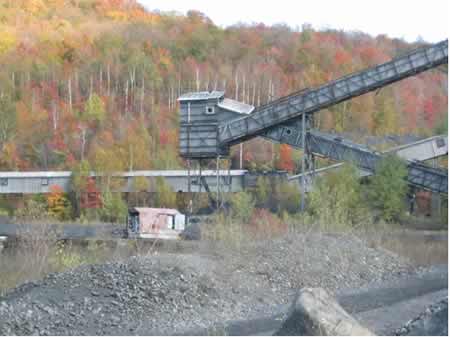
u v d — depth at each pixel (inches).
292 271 994.7
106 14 6284.5
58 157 3506.4
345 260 1097.4
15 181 2583.7
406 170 1915.6
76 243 1464.1
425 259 1245.1
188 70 4832.7
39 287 765.9
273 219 1632.6
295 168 3102.9
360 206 1615.4
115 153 3225.9
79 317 704.4
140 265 832.3
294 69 5059.1
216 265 923.4
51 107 4092.0
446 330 593.3
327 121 3730.3
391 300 912.3
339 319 565.6
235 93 4478.3
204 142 1833.2
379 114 3917.3
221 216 1571.1
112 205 2425.0
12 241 1241.4
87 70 4702.3
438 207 1995.6
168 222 1852.9
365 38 5423.2
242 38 5403.5
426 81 4372.5
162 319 735.7
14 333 645.3
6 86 4256.9
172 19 6141.7
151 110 4237.2
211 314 778.8
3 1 5851.4
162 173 2544.3
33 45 5118.1
